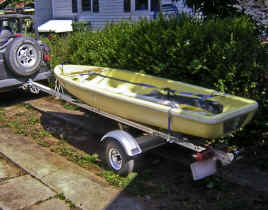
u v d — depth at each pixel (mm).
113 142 4734
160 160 5410
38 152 5598
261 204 3977
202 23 6113
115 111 5352
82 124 7012
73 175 4766
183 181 4664
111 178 4699
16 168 5051
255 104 4426
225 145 4781
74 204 3992
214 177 4602
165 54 5977
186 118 4082
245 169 4945
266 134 5730
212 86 5508
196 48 5492
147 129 4848
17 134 6492
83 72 7184
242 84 5484
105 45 7613
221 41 5320
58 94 6770
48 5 19953
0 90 7621
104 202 4055
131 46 6660
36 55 7754
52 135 6559
